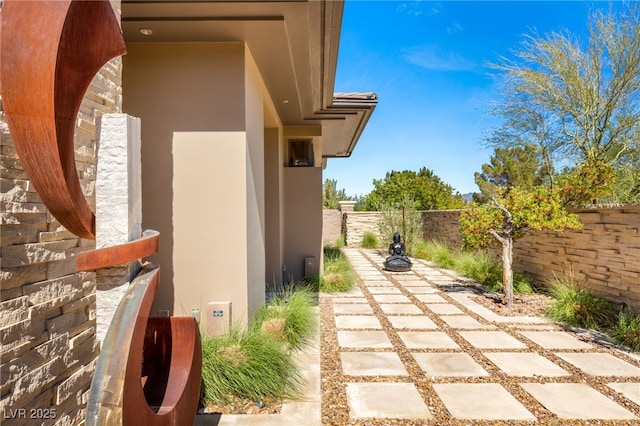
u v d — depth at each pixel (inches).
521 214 215.9
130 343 57.2
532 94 292.5
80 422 76.2
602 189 209.5
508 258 226.8
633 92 257.0
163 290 157.8
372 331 182.4
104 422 53.0
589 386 124.3
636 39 247.8
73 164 58.7
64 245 73.2
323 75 200.2
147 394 78.3
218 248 157.6
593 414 107.1
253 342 130.0
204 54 157.2
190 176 157.6
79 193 61.4
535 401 114.7
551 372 135.2
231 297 157.2
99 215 70.6
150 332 84.8
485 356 150.4
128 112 156.8
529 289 253.8
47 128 51.2
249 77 165.5
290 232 310.7
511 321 198.1
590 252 207.3
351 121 300.2
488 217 232.8
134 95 157.1
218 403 113.0
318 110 267.3
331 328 187.5
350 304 236.1
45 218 68.0
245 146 157.3
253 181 174.6
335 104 255.4
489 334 177.0
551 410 109.4
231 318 155.5
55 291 70.2
